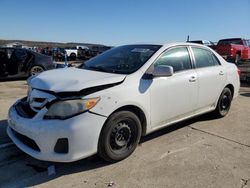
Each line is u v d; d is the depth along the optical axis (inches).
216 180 141.7
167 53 186.5
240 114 258.8
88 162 156.0
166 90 177.2
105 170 148.4
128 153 160.4
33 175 142.5
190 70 199.6
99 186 134.0
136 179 140.6
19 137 151.9
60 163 154.3
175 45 195.0
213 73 218.1
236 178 144.1
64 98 137.8
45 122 135.8
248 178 144.5
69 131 134.0
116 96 148.9
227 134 205.8
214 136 200.8
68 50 1181.1
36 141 136.8
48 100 139.5
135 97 157.9
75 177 141.4
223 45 734.5
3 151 167.5
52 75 162.1
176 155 167.8
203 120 236.2
